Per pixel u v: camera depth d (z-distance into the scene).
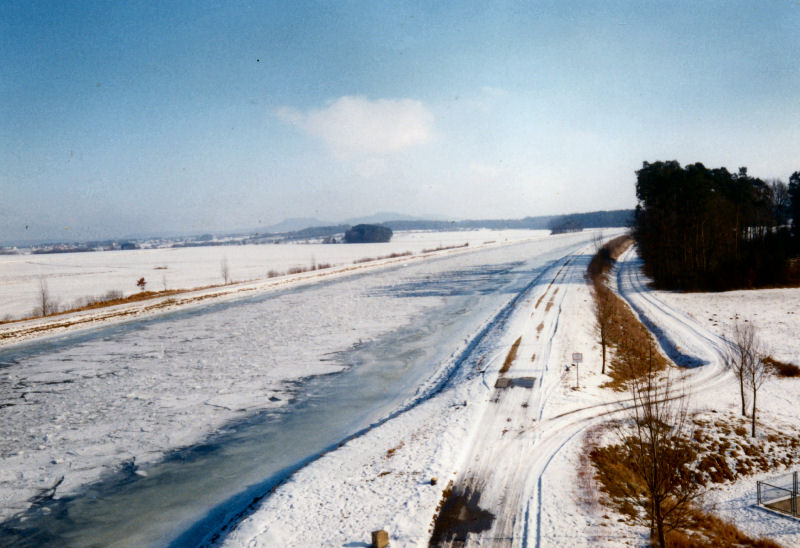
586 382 29.28
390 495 16.83
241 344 42.59
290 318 53.47
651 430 14.73
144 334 48.06
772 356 35.62
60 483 19.48
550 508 15.87
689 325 45.72
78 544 15.53
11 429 25.06
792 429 24.80
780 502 18.34
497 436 21.70
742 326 43.72
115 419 26.12
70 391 31.14
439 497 16.61
